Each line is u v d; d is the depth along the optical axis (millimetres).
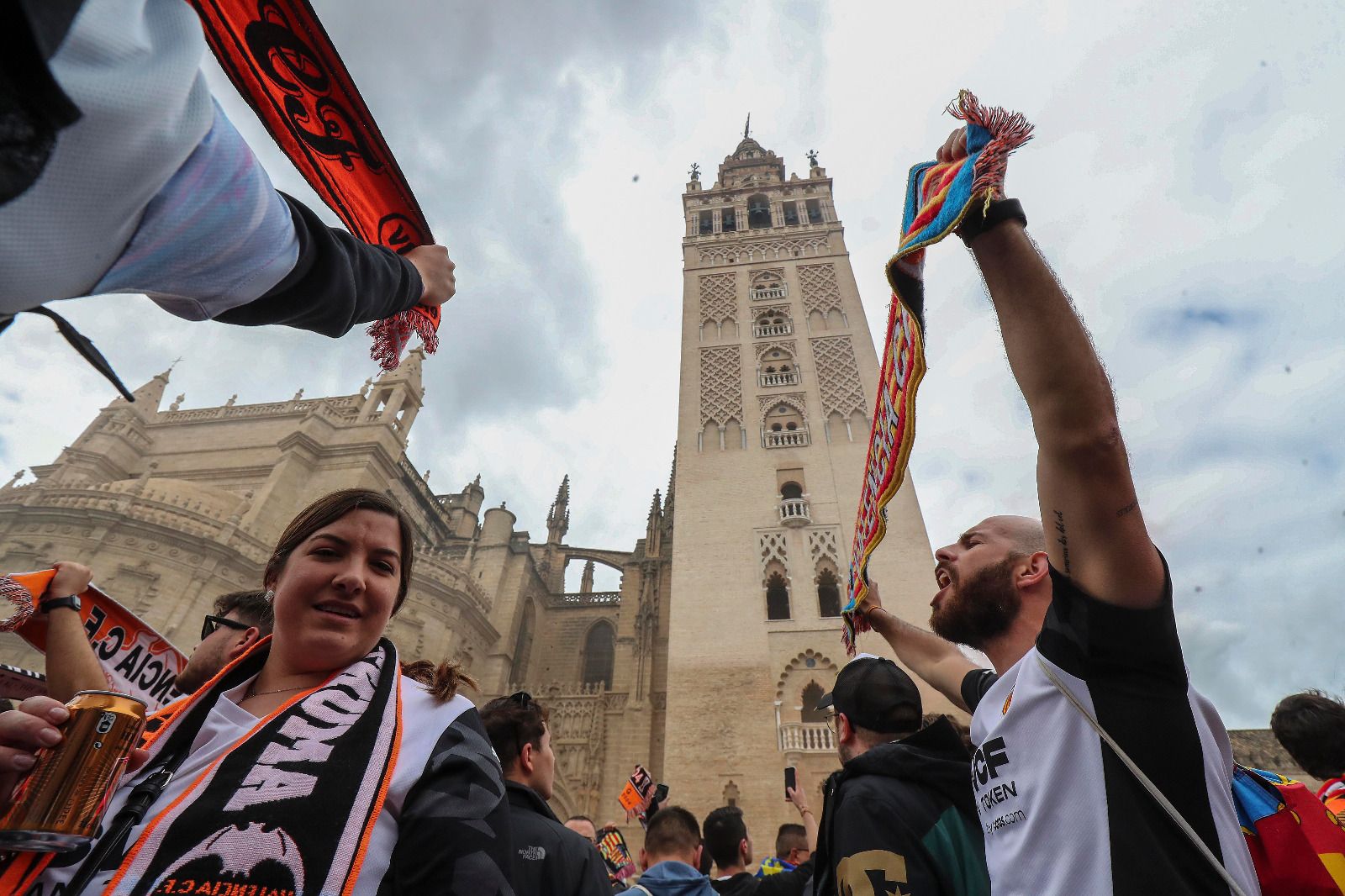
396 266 1703
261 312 1344
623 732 31703
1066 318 1745
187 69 968
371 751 1973
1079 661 1717
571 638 43781
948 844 2436
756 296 33688
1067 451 1712
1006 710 1979
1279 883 2303
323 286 1371
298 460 37188
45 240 852
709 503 25562
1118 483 1680
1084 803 1646
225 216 1106
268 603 3924
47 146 778
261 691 2357
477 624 36625
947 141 2057
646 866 5641
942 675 3752
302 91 2391
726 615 22719
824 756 19688
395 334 2160
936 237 1904
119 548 29234
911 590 21484
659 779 30453
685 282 34969
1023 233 1796
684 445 27609
